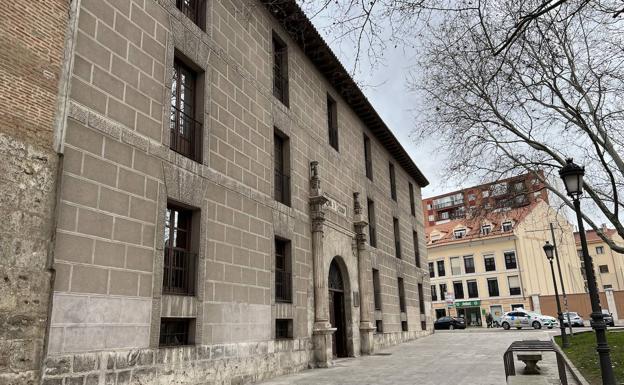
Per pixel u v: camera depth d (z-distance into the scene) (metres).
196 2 11.91
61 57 7.45
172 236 9.97
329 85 19.75
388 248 24.39
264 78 14.31
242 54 13.23
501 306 51.78
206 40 11.60
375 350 19.89
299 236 15.10
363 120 23.53
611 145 11.87
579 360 13.45
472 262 54.75
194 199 10.30
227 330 10.77
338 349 17.70
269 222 13.36
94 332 7.41
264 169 13.52
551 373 11.98
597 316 8.33
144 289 8.52
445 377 11.47
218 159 11.41
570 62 11.47
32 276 6.54
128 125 8.74
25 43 6.88
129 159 8.66
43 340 6.57
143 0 9.61
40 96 7.01
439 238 59.78
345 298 18.27
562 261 54.38
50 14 7.35
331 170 18.48
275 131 14.92
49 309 6.71
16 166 6.52
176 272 9.84
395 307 23.94
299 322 14.25
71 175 7.42
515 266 51.66
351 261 18.91
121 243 8.19
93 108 8.02
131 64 9.03
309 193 16.25
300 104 16.67
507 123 13.49
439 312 56.12
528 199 15.06
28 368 6.31
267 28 14.97
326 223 17.02
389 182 26.67
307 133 16.84
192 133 10.98
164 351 8.79
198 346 9.74
